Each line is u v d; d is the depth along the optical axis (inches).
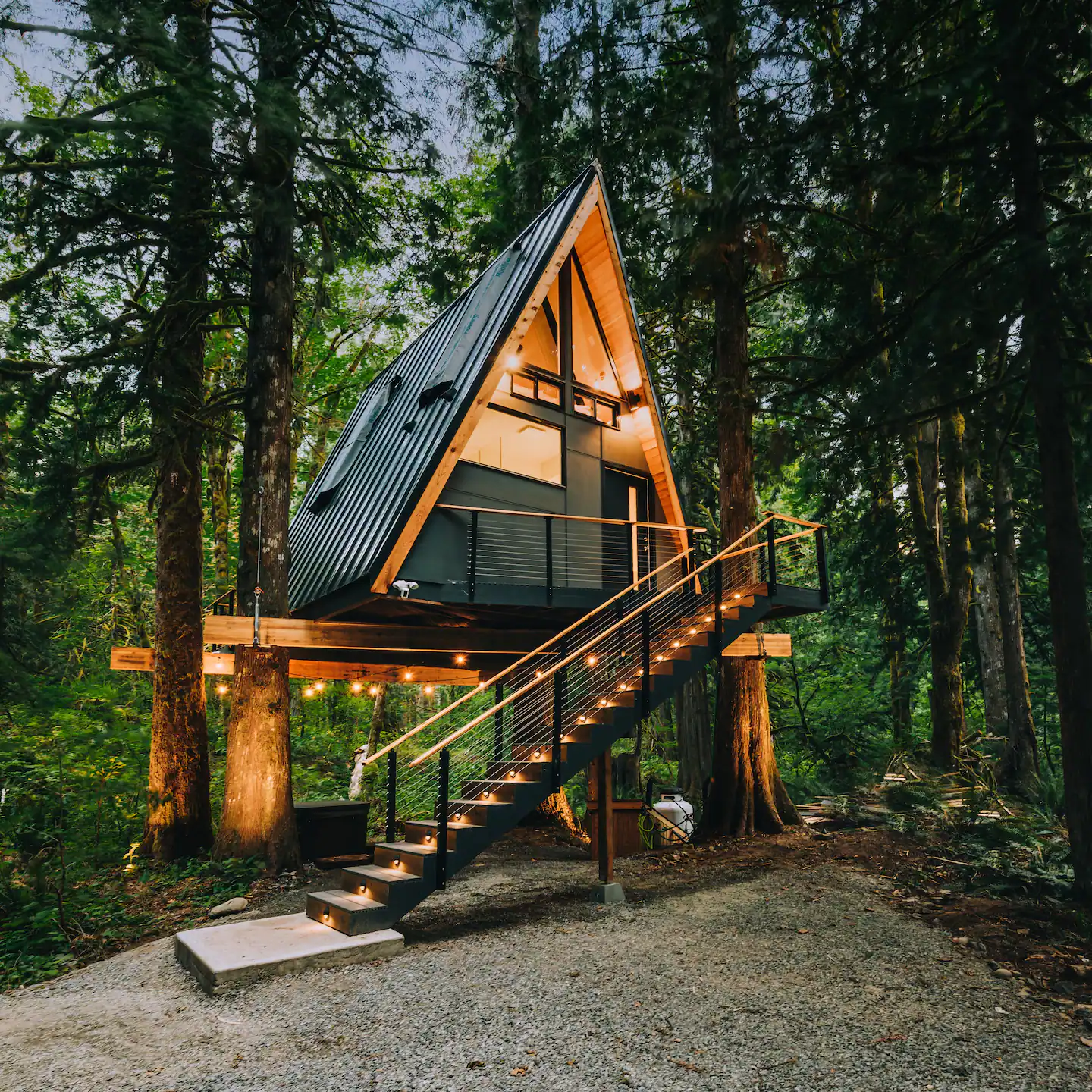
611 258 528.7
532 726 458.0
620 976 223.3
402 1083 161.8
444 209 524.4
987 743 668.1
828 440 495.2
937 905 292.7
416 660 542.3
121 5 329.1
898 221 392.2
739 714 479.5
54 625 586.9
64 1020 203.0
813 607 451.5
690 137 479.5
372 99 419.8
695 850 429.1
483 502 464.1
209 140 430.0
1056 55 287.0
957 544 657.6
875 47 331.9
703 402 709.3
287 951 236.5
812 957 237.6
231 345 745.6
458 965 235.8
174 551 452.8
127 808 435.8
